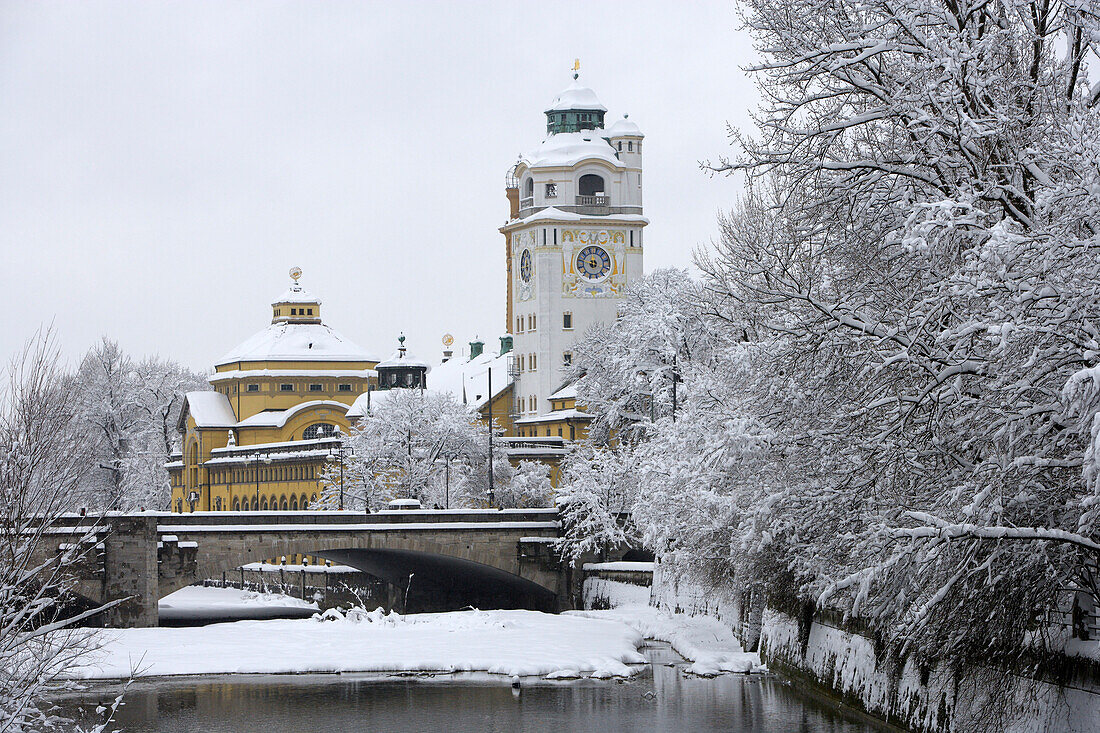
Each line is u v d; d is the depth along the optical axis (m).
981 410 33.56
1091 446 28.03
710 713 56.16
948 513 33.75
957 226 33.88
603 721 56.69
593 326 168.25
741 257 53.00
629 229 194.25
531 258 194.25
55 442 35.31
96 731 35.06
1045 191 31.92
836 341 37.91
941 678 41.94
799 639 60.91
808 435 40.50
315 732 56.34
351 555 113.38
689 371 88.88
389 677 71.56
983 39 36.22
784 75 39.09
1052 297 31.27
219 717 59.94
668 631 84.94
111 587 94.06
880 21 38.31
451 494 141.25
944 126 36.56
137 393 196.62
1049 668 35.44
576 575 109.31
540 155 195.00
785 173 39.53
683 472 73.44
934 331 36.28
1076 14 35.66
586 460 114.88
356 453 147.00
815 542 45.97
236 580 151.62
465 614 96.19
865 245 39.38
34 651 33.62
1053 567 31.72
